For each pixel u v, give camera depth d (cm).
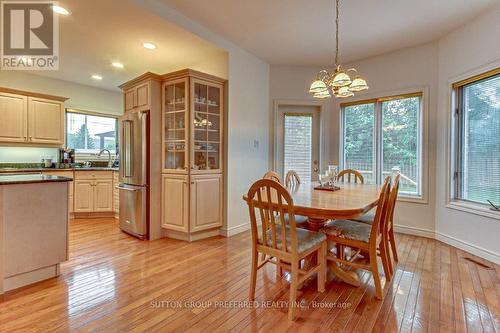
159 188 351
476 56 285
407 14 280
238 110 373
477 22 284
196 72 326
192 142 330
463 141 316
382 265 242
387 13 278
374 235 199
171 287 214
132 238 347
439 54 338
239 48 369
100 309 182
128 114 365
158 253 292
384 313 179
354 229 217
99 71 427
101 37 308
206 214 345
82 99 501
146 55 361
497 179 277
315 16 287
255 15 286
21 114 402
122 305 187
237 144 374
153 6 257
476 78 290
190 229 330
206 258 278
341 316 176
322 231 222
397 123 384
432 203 349
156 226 347
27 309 180
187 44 325
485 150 289
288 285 219
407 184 376
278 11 277
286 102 436
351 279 219
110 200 462
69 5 244
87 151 519
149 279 228
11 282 206
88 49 341
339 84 230
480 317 175
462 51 303
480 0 254
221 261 270
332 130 439
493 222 268
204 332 159
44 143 428
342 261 213
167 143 353
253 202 197
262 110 420
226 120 358
